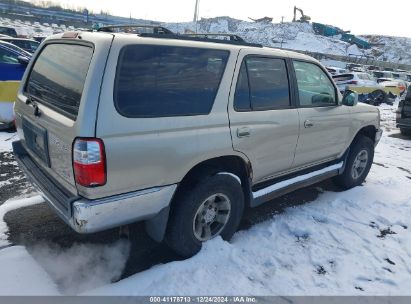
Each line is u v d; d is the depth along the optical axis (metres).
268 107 3.56
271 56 3.63
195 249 3.24
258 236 3.77
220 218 3.42
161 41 2.83
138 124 2.62
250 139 3.36
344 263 3.38
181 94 2.89
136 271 3.16
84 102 2.46
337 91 4.52
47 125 2.86
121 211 2.69
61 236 3.60
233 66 3.22
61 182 2.88
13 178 5.06
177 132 2.84
